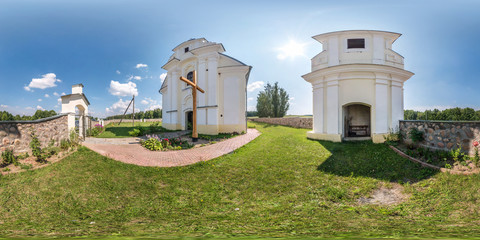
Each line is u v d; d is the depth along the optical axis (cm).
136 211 462
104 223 401
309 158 834
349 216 426
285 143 1134
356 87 1098
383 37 1137
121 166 712
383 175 646
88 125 1633
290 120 2306
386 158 784
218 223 397
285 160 816
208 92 1706
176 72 2048
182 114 1966
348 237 309
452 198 464
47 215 439
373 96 1085
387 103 1090
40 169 629
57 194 514
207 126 1680
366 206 477
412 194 518
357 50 1126
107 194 536
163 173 682
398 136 981
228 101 1725
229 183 617
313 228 363
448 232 322
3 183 541
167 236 325
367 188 568
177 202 508
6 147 662
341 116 1123
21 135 706
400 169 671
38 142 736
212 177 659
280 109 3039
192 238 314
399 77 1129
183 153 950
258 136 1473
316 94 1235
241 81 1731
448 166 609
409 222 387
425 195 502
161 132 1792
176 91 2039
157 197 531
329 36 1167
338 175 664
